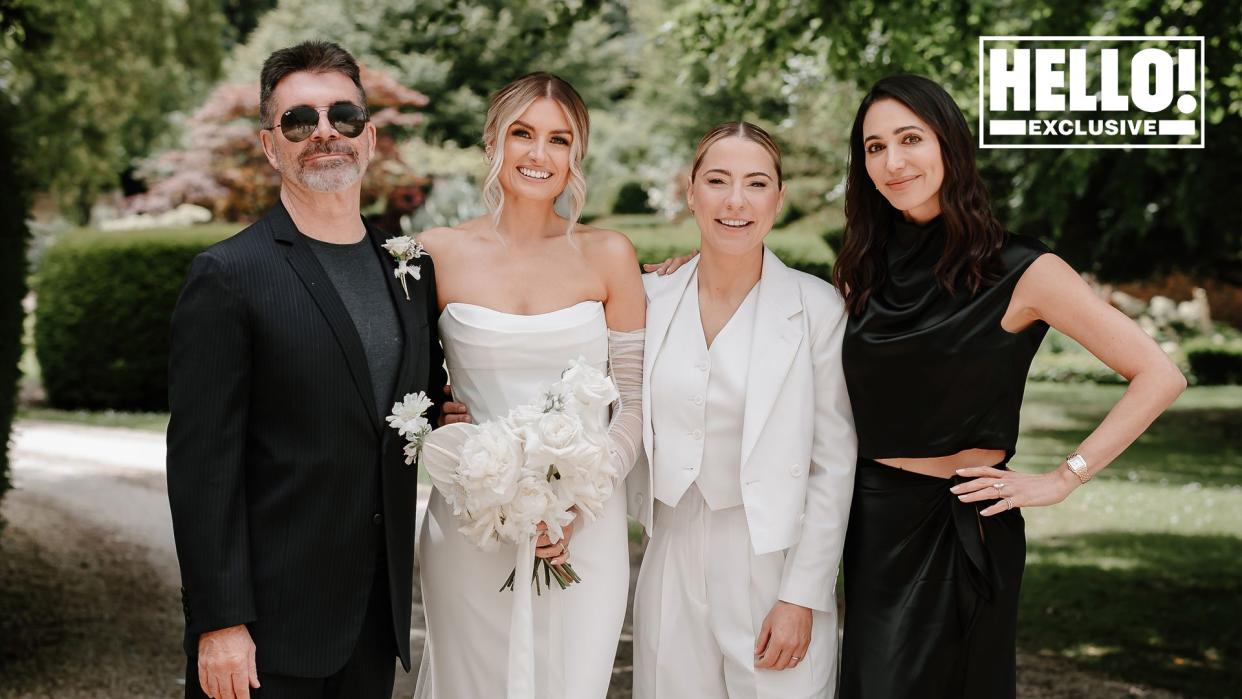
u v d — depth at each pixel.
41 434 11.56
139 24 16.17
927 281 2.70
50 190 16.80
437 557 2.86
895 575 2.74
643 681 2.95
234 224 15.70
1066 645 5.50
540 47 20.14
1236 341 18.89
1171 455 11.81
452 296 2.88
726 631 2.85
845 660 2.79
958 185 2.66
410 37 19.70
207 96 21.73
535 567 2.71
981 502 2.71
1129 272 12.38
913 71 6.75
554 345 2.83
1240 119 8.20
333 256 2.58
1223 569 7.04
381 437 2.53
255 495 2.47
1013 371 2.66
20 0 7.04
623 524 2.92
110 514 8.05
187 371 2.41
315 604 2.47
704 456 2.86
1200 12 6.35
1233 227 9.58
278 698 2.46
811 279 2.94
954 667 2.69
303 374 2.45
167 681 4.96
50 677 4.95
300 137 2.53
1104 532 8.27
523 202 2.92
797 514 2.79
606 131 21.23
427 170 18.05
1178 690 4.83
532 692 2.65
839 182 16.48
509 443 2.53
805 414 2.81
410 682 4.71
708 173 2.80
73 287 13.52
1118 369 2.58
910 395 2.69
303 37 20.06
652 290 3.03
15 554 6.94
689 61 8.05
